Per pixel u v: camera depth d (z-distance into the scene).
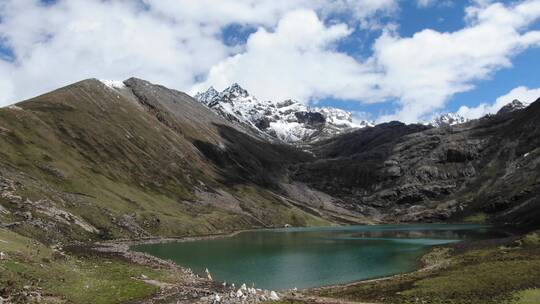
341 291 87.75
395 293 78.19
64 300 60.78
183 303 65.44
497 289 69.62
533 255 98.50
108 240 168.75
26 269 66.88
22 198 156.50
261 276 112.75
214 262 135.50
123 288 73.75
